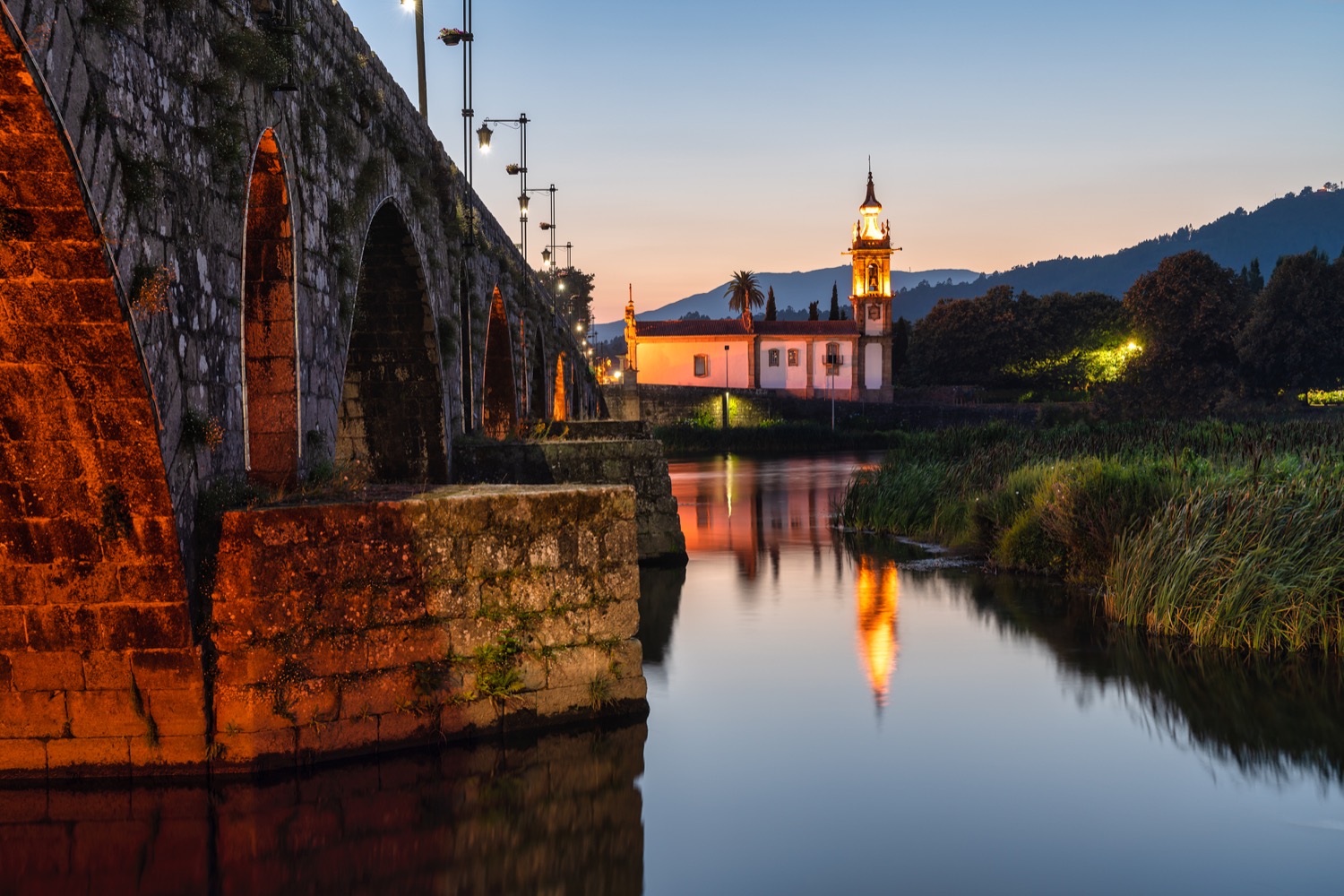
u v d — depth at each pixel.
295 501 10.59
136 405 8.56
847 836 9.80
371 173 14.67
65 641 9.43
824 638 16.72
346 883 9.06
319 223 12.64
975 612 18.27
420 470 19.73
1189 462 20.83
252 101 10.58
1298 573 15.48
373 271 18.28
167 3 8.97
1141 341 80.25
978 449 30.61
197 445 9.54
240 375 10.75
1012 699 13.59
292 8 11.34
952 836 9.84
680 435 77.69
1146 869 9.18
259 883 9.11
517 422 27.73
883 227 104.94
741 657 15.67
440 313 19.62
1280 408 68.56
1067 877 9.06
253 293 11.57
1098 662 15.07
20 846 9.41
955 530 26.30
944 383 116.88
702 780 11.09
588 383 64.06
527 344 32.47
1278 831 9.89
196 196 9.59
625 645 11.53
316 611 10.08
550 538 11.22
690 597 20.03
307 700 10.01
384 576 10.43
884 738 12.27
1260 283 151.00
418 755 10.59
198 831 9.59
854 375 103.62
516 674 11.03
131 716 9.57
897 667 15.05
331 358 13.06
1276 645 15.30
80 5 7.55
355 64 14.09
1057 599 19.09
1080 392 108.44
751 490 42.91
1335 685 13.84
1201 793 10.74
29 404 8.52
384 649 10.43
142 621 9.43
